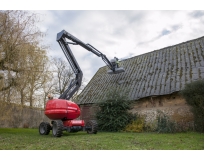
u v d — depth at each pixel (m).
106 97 11.62
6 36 8.87
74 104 8.90
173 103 10.16
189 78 9.98
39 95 10.95
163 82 10.85
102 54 11.94
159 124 9.41
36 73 9.67
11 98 8.98
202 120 7.93
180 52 12.62
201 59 10.87
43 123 8.95
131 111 11.72
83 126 8.71
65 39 9.61
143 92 11.05
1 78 8.74
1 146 5.31
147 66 13.28
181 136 7.36
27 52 9.14
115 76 14.61
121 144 5.66
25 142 6.04
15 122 13.86
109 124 10.61
